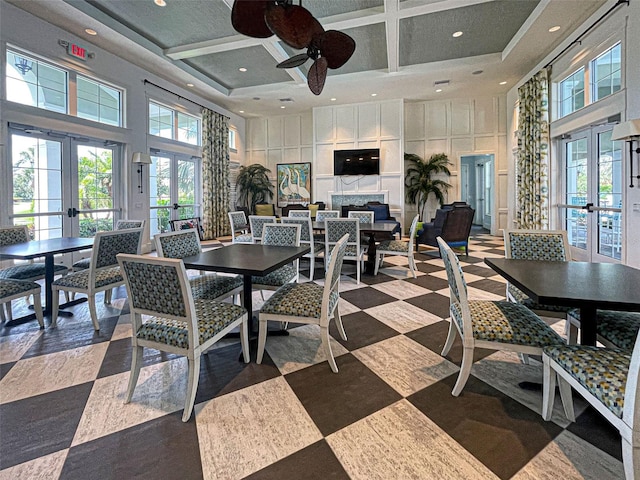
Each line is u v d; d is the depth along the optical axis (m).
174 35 5.15
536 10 4.41
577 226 5.16
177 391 1.83
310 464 1.32
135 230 3.04
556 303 1.39
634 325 1.68
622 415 1.09
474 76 6.71
